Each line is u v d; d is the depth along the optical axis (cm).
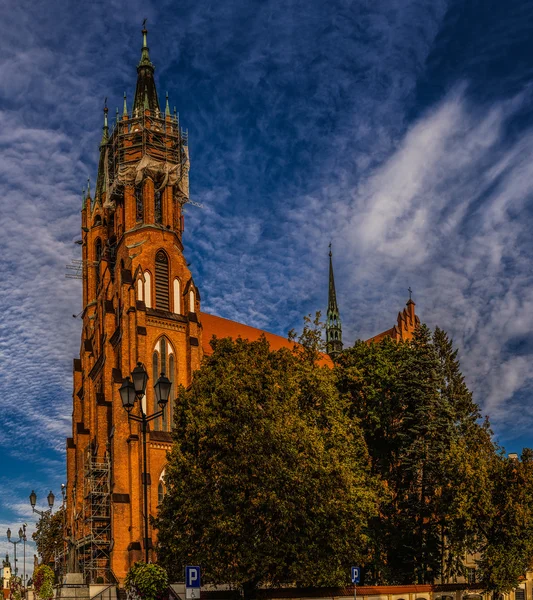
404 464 5997
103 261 8094
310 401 5509
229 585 5031
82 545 6838
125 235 7456
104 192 9175
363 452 5622
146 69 8525
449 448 5966
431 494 5978
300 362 5634
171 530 4675
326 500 4619
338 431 5269
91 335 8719
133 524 6272
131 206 7600
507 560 5488
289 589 4844
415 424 6094
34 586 8319
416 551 5772
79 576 6412
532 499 5694
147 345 7006
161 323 7144
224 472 4531
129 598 3612
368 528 5653
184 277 7475
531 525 5622
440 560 5997
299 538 4512
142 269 7231
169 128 8112
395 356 6494
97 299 8294
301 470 4616
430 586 5506
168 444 6662
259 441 4569
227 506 4481
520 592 6931
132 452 6475
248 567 4369
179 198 8062
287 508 4384
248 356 5181
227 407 4781
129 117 8425
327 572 4541
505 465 5847
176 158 8019
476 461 5719
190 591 2922
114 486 6375
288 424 4756
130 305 6975
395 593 5325
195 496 4575
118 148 7969
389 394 6262
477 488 5509
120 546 6169
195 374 5303
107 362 7175
